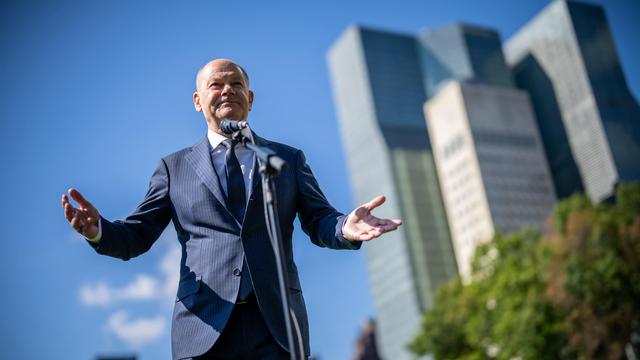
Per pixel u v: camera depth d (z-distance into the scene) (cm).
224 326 371
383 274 15912
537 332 3656
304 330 393
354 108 17438
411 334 15038
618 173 15362
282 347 375
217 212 397
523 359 3688
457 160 15362
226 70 439
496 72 17550
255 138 434
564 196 16225
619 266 3522
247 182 408
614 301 3534
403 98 17212
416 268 15288
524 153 15488
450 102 15688
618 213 3978
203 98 436
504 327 3781
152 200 420
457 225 15150
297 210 444
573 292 3594
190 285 388
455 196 15275
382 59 17500
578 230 3775
